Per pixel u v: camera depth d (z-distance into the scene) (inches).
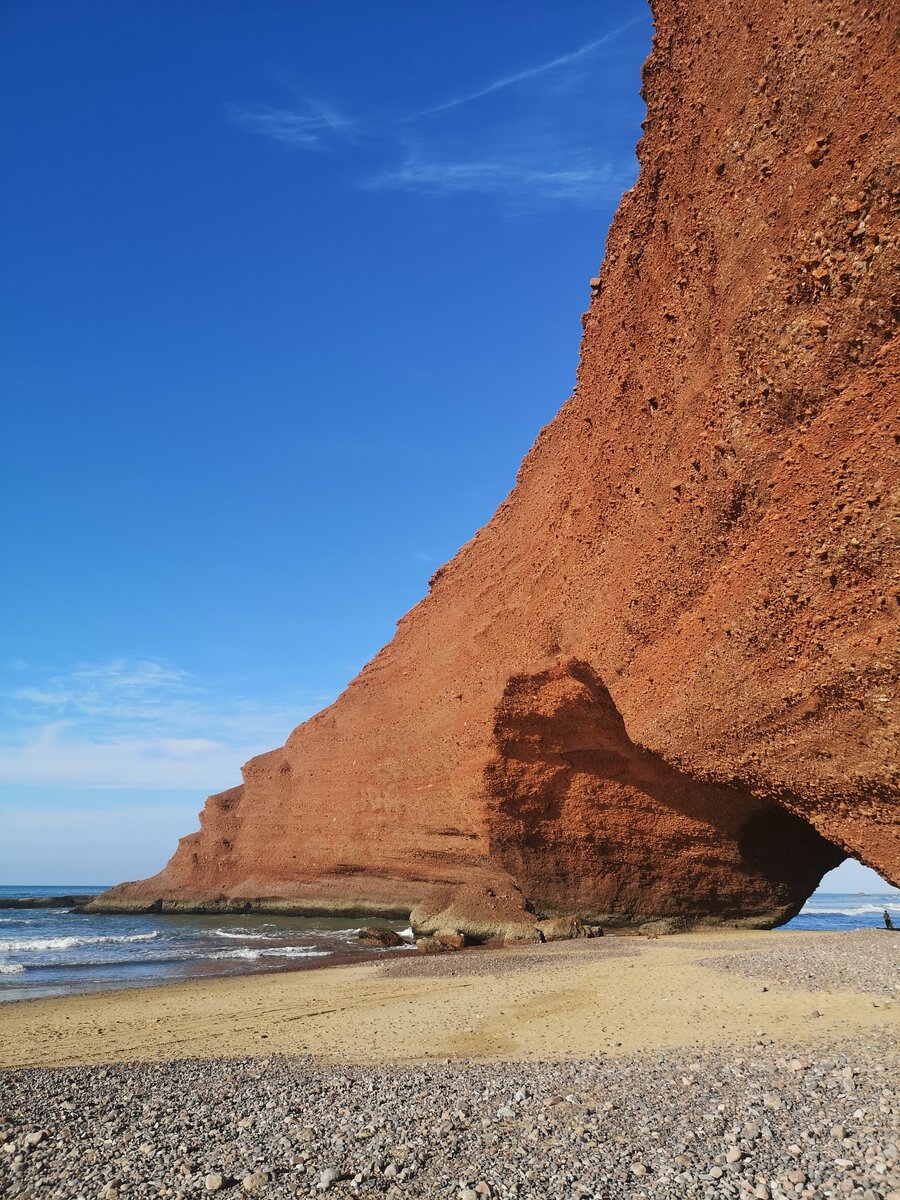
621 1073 370.3
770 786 682.8
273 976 900.0
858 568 562.3
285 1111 329.4
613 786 1127.6
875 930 974.4
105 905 2182.6
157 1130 307.6
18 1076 411.2
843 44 565.3
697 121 762.2
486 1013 583.2
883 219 526.6
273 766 2025.1
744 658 681.0
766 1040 429.1
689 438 775.1
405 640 1723.7
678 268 794.2
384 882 1630.2
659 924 1120.8
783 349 618.5
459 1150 274.5
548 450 1378.0
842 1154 257.1
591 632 972.6
